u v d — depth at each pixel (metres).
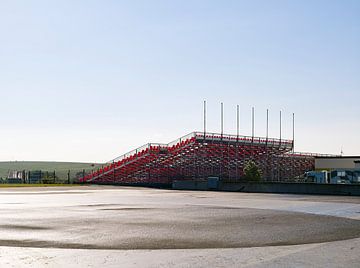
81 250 12.70
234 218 21.36
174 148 85.69
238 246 13.45
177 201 34.00
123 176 89.00
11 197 38.09
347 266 10.61
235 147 90.56
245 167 89.62
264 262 11.05
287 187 51.16
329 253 12.33
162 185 71.44
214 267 10.48
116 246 13.38
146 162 86.31
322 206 29.08
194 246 13.43
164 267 10.49
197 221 20.03
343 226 18.47
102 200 34.69
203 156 86.81
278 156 100.94
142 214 23.23
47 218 21.09
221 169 91.12
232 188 57.41
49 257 11.66
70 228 17.44
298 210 25.98
